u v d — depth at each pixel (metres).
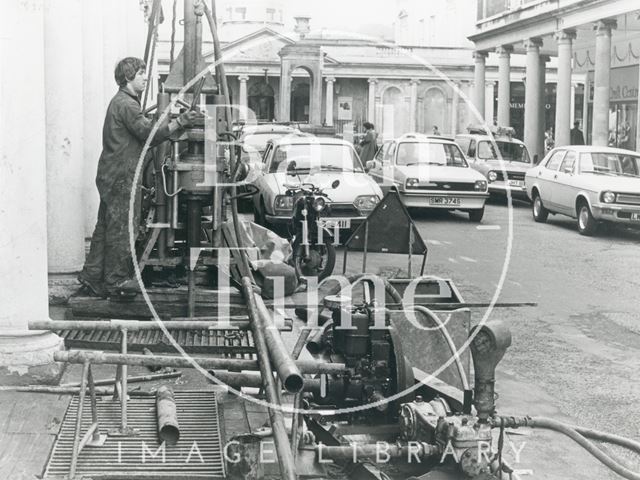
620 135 41.66
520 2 43.31
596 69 35.94
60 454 5.14
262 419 5.98
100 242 8.59
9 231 6.35
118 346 7.19
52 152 9.55
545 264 15.16
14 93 6.28
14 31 6.31
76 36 9.59
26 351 6.39
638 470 5.95
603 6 35.38
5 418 5.68
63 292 9.12
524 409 7.15
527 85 43.84
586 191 19.69
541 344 9.49
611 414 7.09
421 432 5.17
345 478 5.11
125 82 8.65
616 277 13.97
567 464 6.03
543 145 45.28
